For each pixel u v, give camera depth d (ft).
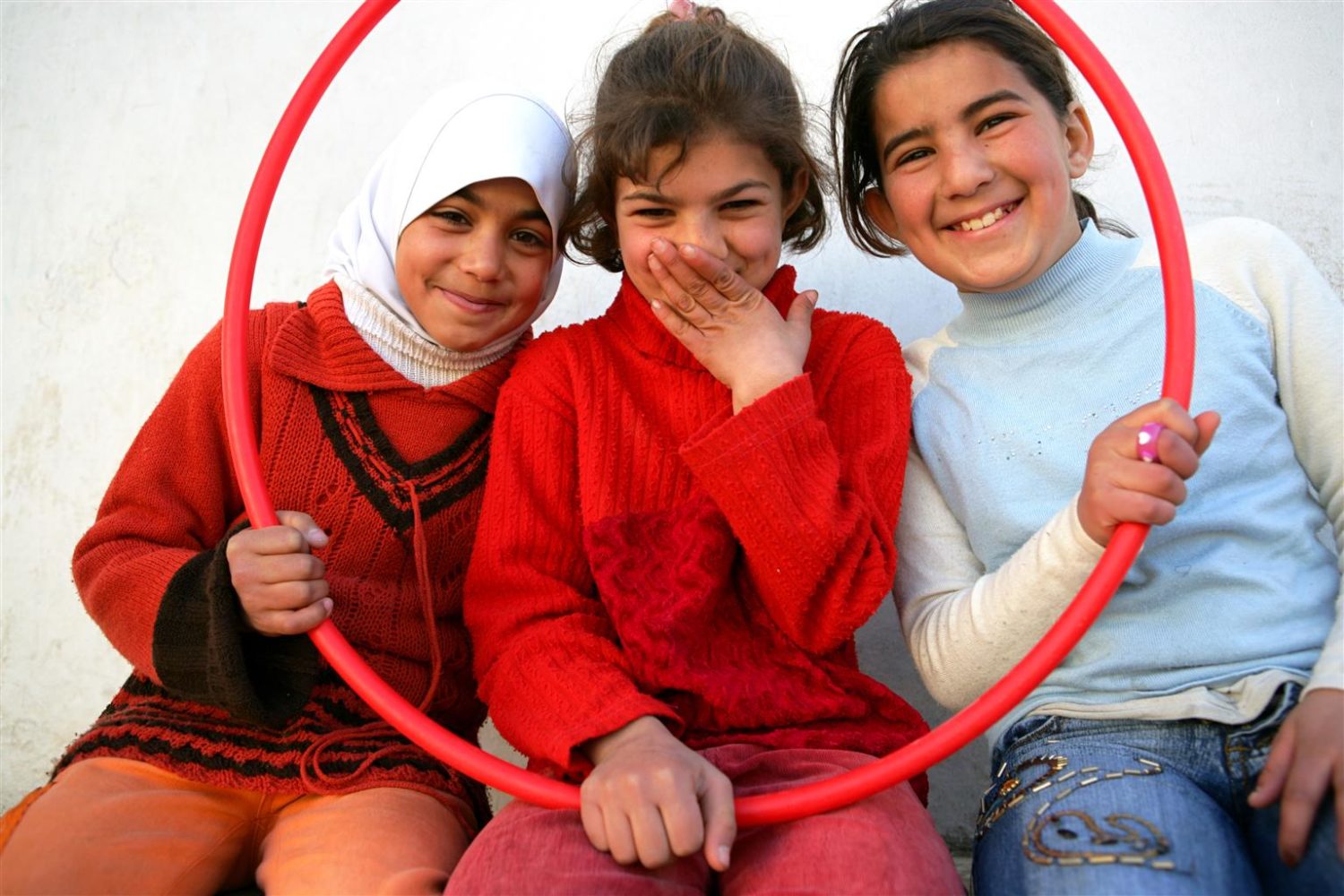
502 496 4.50
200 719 4.46
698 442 4.01
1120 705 4.09
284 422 4.79
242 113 6.72
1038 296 4.63
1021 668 3.64
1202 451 3.68
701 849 3.59
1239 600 4.09
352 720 4.59
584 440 4.47
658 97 4.24
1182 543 4.19
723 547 4.17
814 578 3.98
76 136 6.91
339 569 4.74
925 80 4.50
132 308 6.70
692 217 4.29
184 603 4.22
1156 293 4.55
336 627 4.60
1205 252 4.58
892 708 4.22
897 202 4.68
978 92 4.44
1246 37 6.01
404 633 4.76
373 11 4.58
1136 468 3.63
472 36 6.50
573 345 4.73
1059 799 3.78
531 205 4.77
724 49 4.37
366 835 4.09
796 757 3.96
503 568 4.38
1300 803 3.48
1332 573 4.23
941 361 4.90
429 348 4.94
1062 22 4.25
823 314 4.91
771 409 4.02
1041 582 4.00
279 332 4.86
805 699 4.10
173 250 6.69
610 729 3.75
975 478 4.56
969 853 5.86
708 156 4.24
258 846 4.42
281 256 6.58
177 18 6.87
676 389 4.56
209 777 4.31
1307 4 5.99
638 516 4.27
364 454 4.80
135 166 6.81
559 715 3.86
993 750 4.43
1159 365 4.44
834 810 3.68
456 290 4.76
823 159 5.24
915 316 6.19
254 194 4.48
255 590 4.05
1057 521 4.01
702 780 3.57
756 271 4.43
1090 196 6.02
